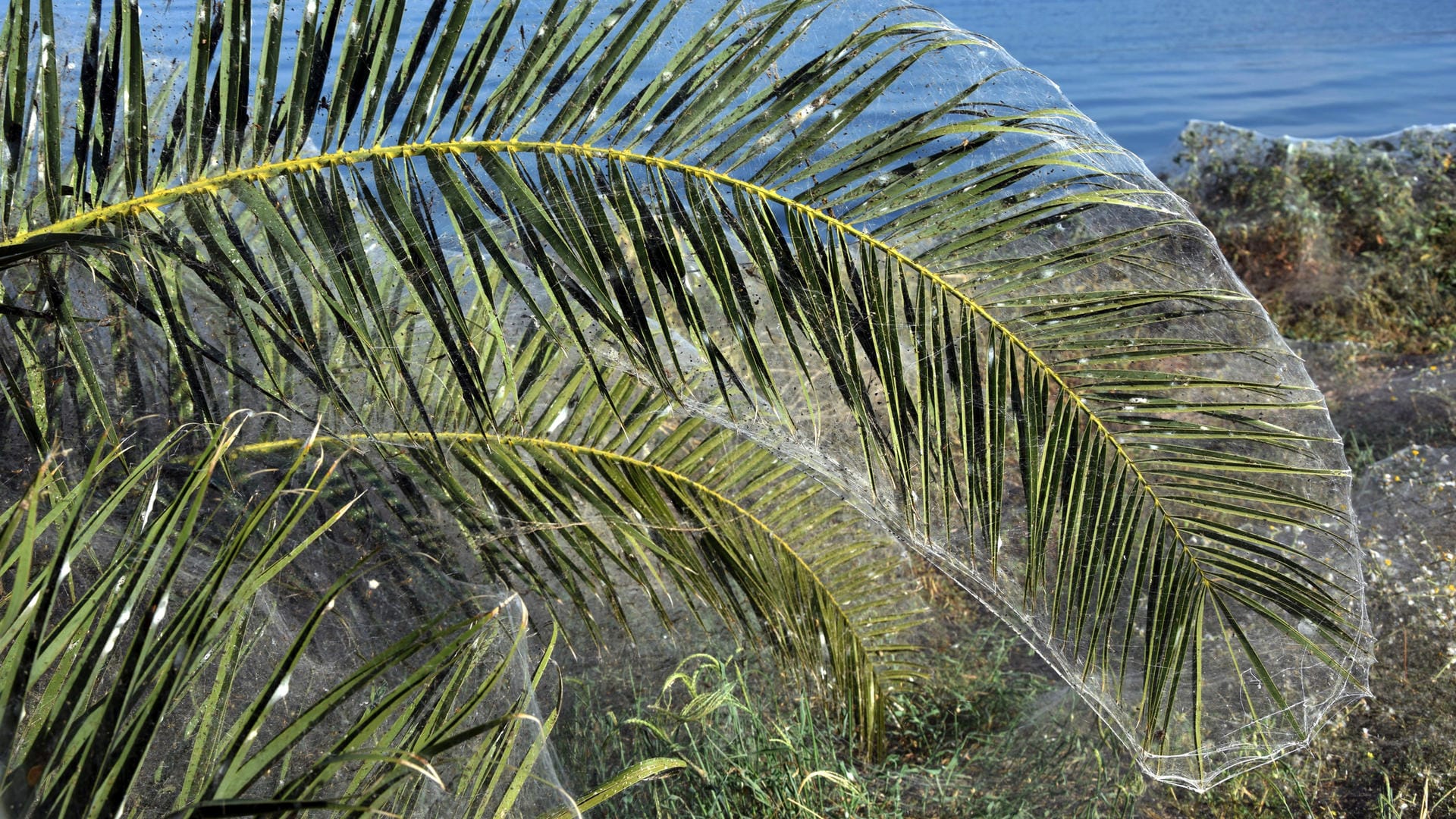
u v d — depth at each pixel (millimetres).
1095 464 2141
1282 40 31281
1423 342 7254
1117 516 2197
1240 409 2109
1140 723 2758
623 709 3666
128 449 1734
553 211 1763
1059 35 32594
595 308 1763
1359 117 17453
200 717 1666
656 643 3996
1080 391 2082
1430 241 8328
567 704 3516
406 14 1724
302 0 1804
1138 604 2457
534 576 2508
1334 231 8656
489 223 2004
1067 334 2027
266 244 2129
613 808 3137
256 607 2023
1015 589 2529
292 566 2174
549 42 1742
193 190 1676
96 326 1964
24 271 1884
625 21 1774
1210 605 2594
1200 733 2672
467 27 1862
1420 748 3359
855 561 3293
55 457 1705
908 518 2219
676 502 2695
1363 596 2529
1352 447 5566
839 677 3365
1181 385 2061
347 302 1662
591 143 1799
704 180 1819
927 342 1975
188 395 1978
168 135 1703
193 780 1391
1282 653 2703
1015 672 4227
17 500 1823
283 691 1189
